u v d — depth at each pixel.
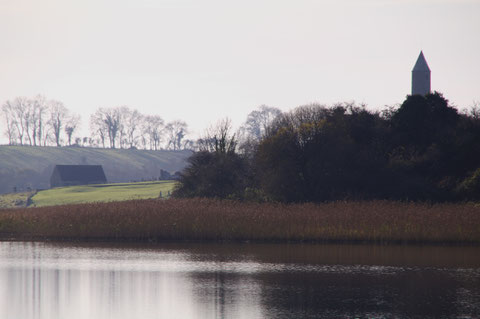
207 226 168.38
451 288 104.50
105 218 174.25
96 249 154.50
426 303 93.06
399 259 136.50
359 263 131.25
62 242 169.25
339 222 165.62
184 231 169.00
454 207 179.88
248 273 119.75
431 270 122.56
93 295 101.06
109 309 91.69
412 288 104.81
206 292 102.31
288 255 142.62
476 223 159.38
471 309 89.19
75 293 102.44
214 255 143.62
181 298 97.81
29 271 122.69
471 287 105.50
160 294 101.25
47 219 179.12
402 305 92.06
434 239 159.88
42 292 103.50
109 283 110.56
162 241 169.50
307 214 171.62
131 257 140.62
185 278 114.69
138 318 86.19
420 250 150.38
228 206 188.12
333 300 95.38
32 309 92.38
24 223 180.88
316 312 87.81
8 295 101.56
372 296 98.25
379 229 161.50
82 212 180.62
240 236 167.12
